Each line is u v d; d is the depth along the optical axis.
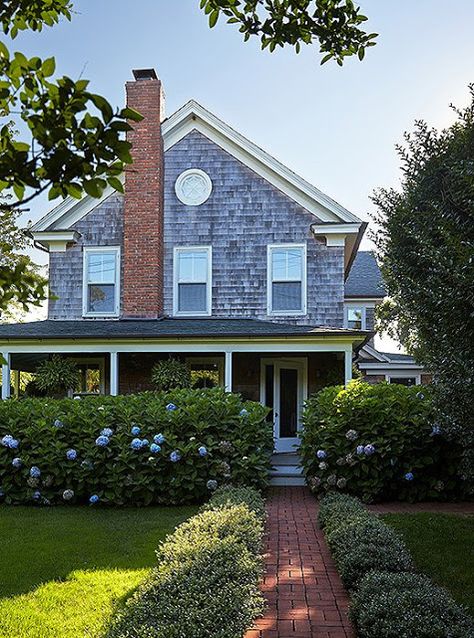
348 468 8.74
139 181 13.78
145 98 13.98
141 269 13.61
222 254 13.88
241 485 8.29
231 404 9.15
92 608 4.29
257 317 13.66
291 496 9.52
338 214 13.57
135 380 13.66
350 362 11.54
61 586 4.77
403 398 8.79
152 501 8.70
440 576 5.07
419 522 7.02
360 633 3.56
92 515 7.87
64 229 14.11
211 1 3.24
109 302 13.97
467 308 4.68
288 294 13.66
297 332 11.48
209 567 3.92
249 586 3.80
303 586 4.77
